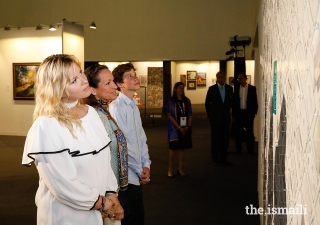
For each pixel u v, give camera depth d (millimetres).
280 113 1342
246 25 15477
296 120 961
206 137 10617
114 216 1836
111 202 1794
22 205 4672
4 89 10961
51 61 1684
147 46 16344
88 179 1710
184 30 15992
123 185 2314
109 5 16391
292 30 1050
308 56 791
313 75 733
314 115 719
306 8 821
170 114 5996
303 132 848
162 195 5090
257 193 5098
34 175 6262
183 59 16125
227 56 15688
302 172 856
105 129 1993
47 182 1623
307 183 789
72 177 1629
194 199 4887
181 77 21641
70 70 1680
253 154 7887
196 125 13531
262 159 2900
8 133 11023
